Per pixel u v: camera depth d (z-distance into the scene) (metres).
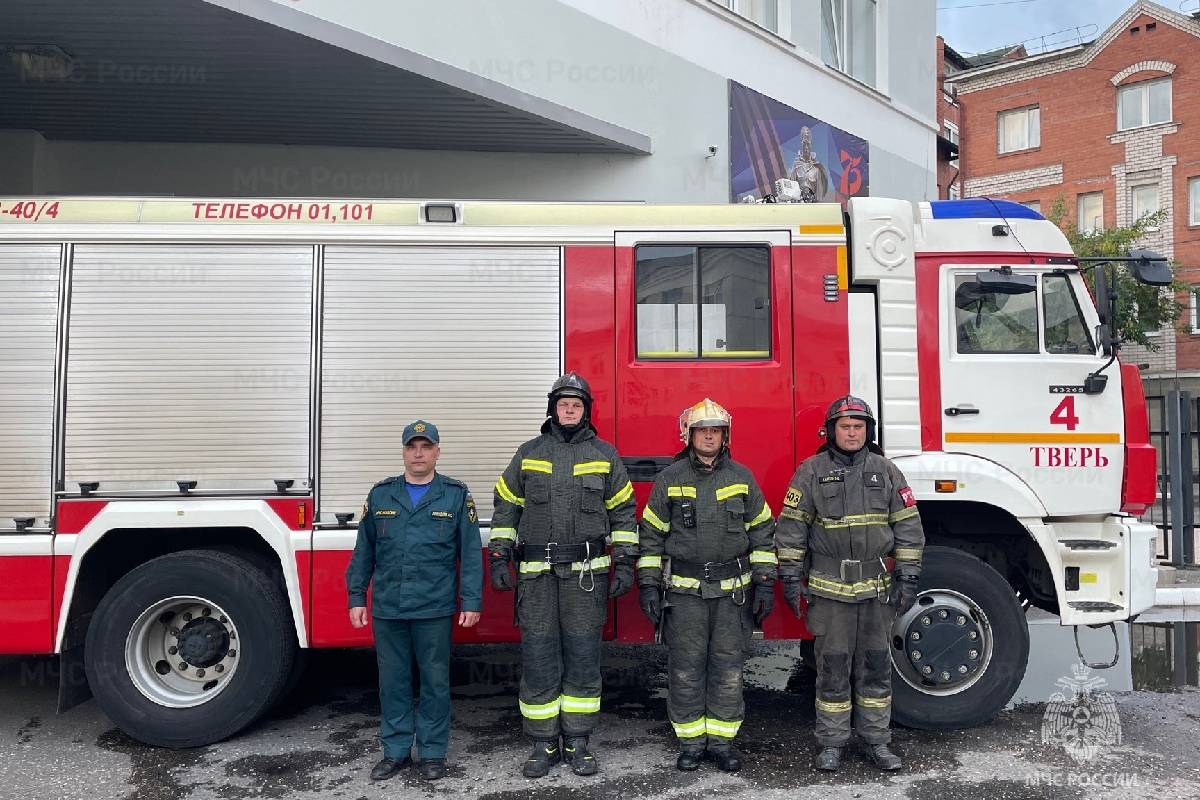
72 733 4.62
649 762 4.15
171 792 3.85
